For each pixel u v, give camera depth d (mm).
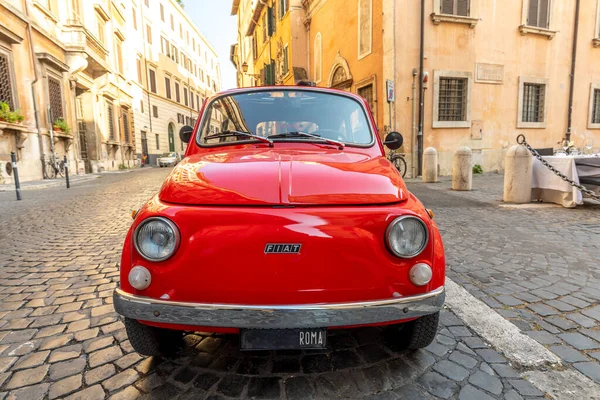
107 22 22469
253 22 29641
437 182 10320
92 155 19984
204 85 53125
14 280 3289
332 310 1549
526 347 2139
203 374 1934
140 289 1588
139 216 1657
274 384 1844
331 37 15633
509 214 5793
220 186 1727
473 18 11922
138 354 2117
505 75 12891
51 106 15234
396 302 1598
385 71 11656
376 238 1593
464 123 12422
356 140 2646
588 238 4414
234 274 1549
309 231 1544
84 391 1798
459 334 2299
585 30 13977
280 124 2740
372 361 2029
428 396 1745
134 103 29078
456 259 3697
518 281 3129
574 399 1720
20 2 13266
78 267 3631
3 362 2039
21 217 6238
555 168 6395
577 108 14289
